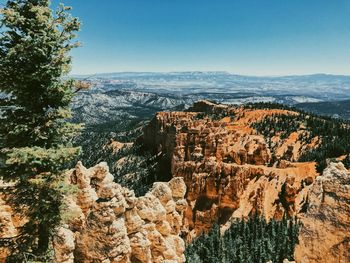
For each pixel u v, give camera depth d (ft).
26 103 80.74
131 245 111.34
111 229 97.66
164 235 130.62
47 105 84.38
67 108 84.28
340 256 55.47
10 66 78.69
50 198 82.02
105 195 99.14
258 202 392.68
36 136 79.87
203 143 540.11
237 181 410.93
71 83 81.41
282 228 298.15
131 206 112.68
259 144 478.18
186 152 559.38
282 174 418.51
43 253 81.20
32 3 79.82
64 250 93.66
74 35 81.35
